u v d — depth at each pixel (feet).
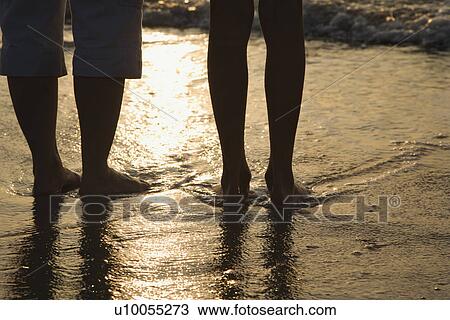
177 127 16.58
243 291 10.14
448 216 12.35
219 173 14.19
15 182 13.78
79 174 14.05
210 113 17.56
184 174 14.14
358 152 15.05
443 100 18.29
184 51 23.34
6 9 12.94
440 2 27.22
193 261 10.91
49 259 10.95
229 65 12.47
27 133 13.23
